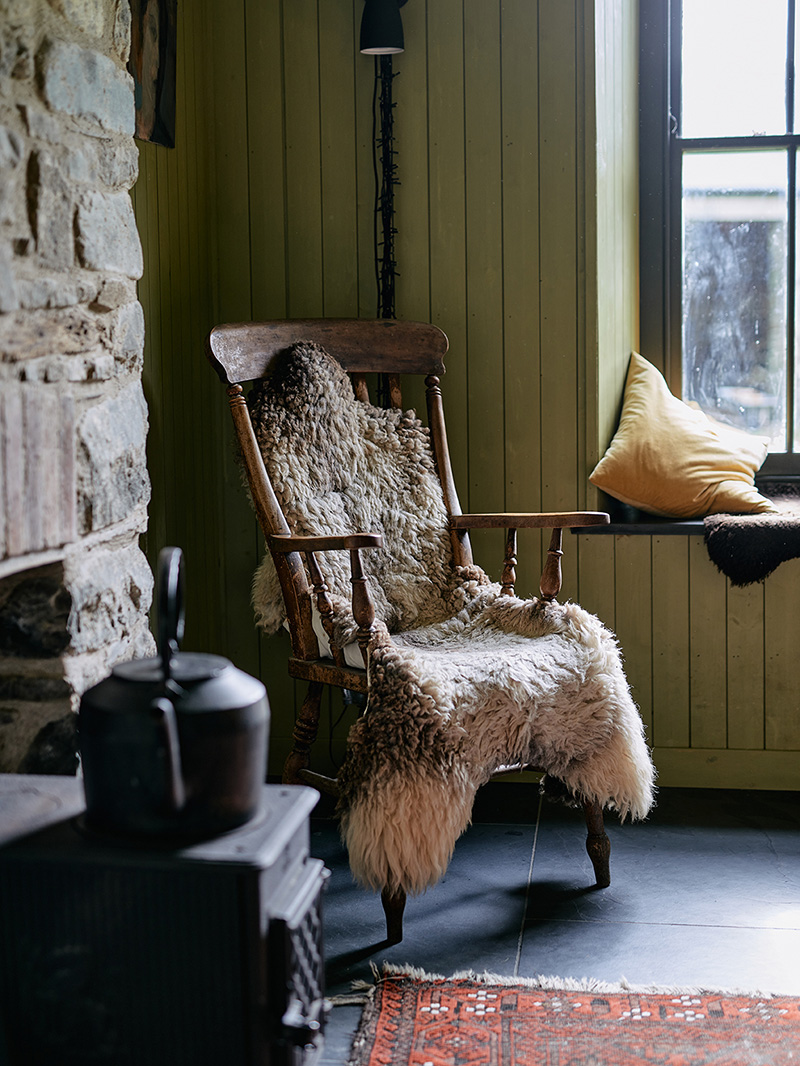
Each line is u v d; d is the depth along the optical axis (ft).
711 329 10.64
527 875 7.68
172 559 4.09
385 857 6.34
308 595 7.57
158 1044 3.99
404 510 8.50
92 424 5.62
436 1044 5.58
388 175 9.36
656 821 8.66
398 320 8.94
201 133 9.36
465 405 9.57
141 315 6.23
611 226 9.70
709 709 9.34
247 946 3.86
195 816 4.00
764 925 6.84
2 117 4.81
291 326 8.41
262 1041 3.92
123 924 3.94
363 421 8.61
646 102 10.39
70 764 5.42
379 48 8.83
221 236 9.65
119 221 5.90
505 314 9.43
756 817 8.73
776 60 10.26
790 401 10.58
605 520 7.64
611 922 6.92
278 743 9.77
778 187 10.39
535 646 7.27
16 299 4.86
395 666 6.50
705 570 9.22
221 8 9.43
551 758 7.11
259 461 7.68
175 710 3.95
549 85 9.14
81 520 5.52
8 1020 4.07
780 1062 5.37
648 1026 5.71
